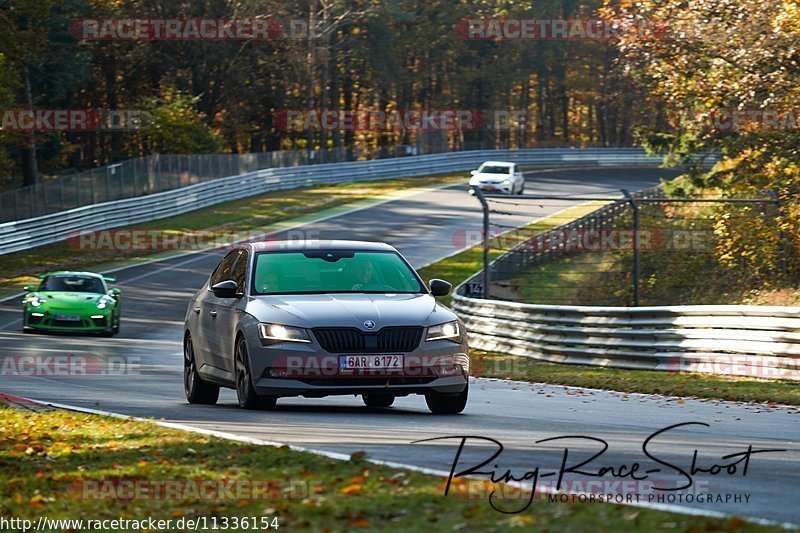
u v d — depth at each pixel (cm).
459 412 4191
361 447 3059
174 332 9406
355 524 2005
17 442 3281
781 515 2223
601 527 1941
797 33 9919
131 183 17888
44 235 15312
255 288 4184
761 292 9794
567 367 7325
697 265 10769
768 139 10900
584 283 10900
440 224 18062
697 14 10606
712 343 6544
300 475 2531
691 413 4425
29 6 17225
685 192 12562
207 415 3925
